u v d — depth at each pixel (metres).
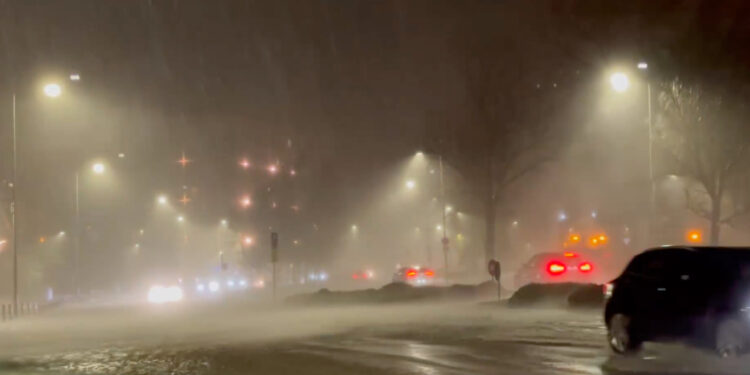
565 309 25.38
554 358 15.03
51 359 17.42
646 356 15.12
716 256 14.20
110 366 15.99
